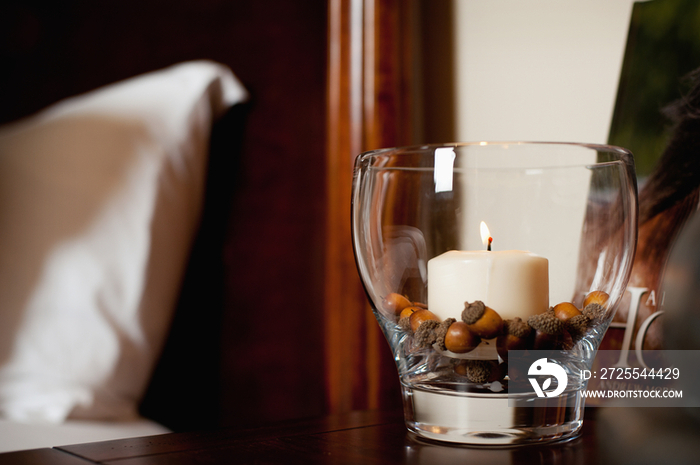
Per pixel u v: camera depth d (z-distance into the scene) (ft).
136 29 5.78
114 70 5.85
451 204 2.25
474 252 2.21
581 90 3.13
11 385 3.94
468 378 2.18
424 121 3.87
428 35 3.88
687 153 2.73
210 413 5.06
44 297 4.19
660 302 2.72
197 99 4.77
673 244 2.71
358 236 2.36
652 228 2.78
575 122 3.14
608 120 3.05
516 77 3.37
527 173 2.23
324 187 4.70
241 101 4.98
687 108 2.75
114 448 2.26
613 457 2.11
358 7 3.87
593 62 3.10
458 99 3.67
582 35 3.13
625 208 2.28
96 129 4.70
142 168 4.48
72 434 3.41
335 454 2.17
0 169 4.76
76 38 6.12
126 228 4.32
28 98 6.40
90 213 4.38
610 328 2.82
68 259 4.27
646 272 2.77
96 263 4.24
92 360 3.97
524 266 2.17
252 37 5.16
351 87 3.90
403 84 3.75
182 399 4.91
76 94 6.07
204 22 5.45
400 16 3.75
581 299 2.23
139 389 4.13
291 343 4.84
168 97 4.81
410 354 2.25
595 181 2.24
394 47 3.74
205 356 5.06
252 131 5.12
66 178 4.54
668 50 2.84
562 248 2.22
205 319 5.07
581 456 2.12
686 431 2.33
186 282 4.96
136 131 4.61
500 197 2.23
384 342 3.91
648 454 2.13
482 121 3.53
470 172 2.25
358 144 3.87
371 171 2.34
